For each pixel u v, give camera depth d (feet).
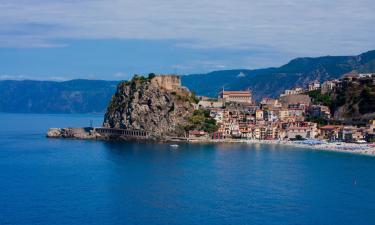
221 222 610.65
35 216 629.10
